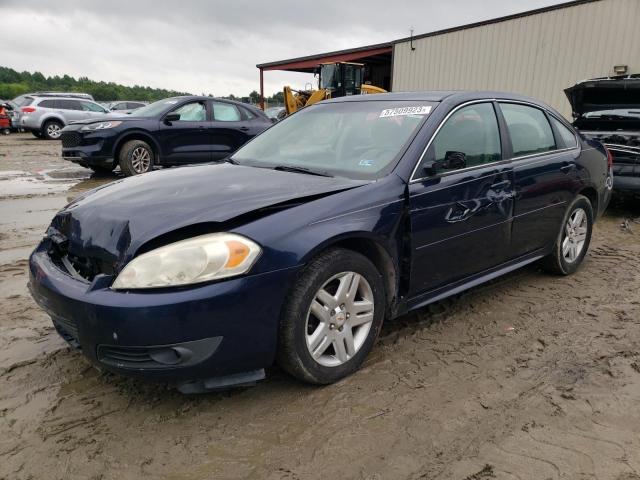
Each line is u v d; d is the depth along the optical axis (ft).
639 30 43.68
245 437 7.93
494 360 10.30
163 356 7.66
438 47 59.67
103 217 8.85
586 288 14.30
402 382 9.46
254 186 9.78
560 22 48.47
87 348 8.02
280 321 8.46
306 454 7.57
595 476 7.13
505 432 8.05
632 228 21.77
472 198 11.28
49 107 65.00
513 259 13.15
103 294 7.74
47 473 7.15
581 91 24.27
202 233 8.11
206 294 7.59
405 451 7.63
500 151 12.46
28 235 19.06
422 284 10.68
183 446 7.72
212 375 8.05
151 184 10.31
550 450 7.64
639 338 11.28
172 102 33.58
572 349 10.77
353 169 10.73
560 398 8.98
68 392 9.06
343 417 8.42
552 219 14.02
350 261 9.09
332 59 85.76
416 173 10.36
